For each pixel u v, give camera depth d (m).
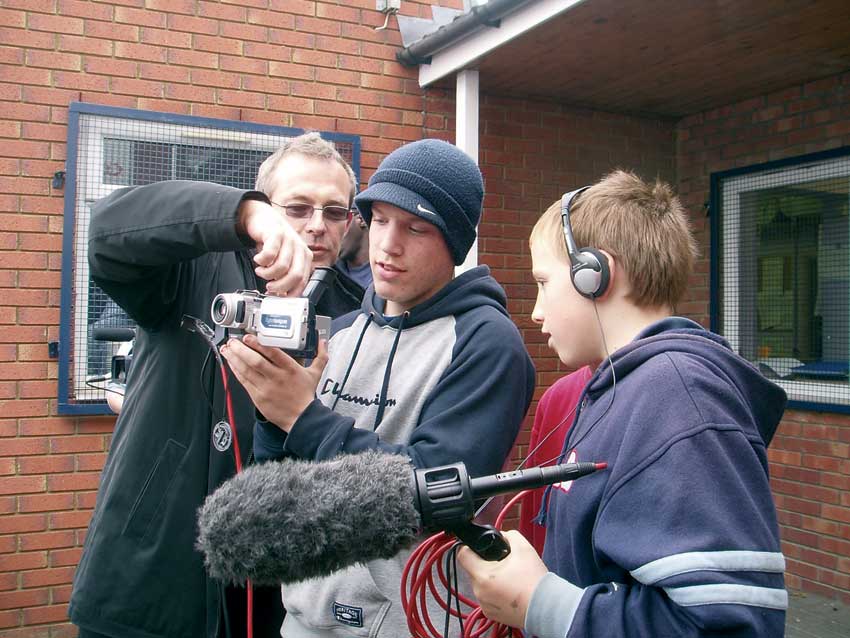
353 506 0.78
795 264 4.05
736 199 4.41
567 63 3.77
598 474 0.92
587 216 1.07
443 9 4.19
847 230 3.79
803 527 3.93
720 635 0.75
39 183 3.43
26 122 3.40
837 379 3.81
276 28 3.85
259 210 1.24
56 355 3.45
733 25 3.24
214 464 1.52
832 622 3.52
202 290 1.58
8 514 3.38
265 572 0.77
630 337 1.05
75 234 3.46
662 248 1.03
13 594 3.38
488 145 4.34
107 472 1.61
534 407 4.43
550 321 1.11
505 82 4.10
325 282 1.22
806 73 3.87
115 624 1.48
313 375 1.17
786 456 4.03
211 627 1.50
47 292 3.45
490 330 1.29
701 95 4.29
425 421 1.23
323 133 3.93
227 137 3.73
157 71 3.62
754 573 0.78
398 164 1.31
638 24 3.24
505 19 3.38
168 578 1.49
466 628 1.10
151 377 1.57
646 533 0.81
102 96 3.53
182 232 1.26
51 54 3.44
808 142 4.02
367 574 1.27
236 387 1.53
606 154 4.64
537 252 1.14
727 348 0.98
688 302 4.72
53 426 3.45
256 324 1.11
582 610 0.85
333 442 1.12
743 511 0.80
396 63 4.10
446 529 0.87
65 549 3.46
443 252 1.34
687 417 0.85
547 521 1.12
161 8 3.62
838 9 3.07
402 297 1.35
